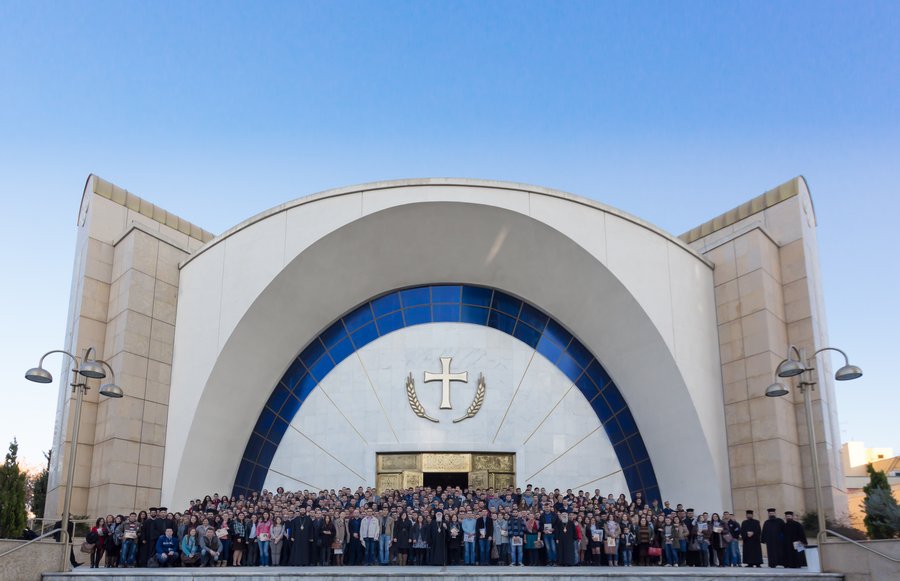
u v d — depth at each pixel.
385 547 16.19
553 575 12.04
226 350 21.44
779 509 19.69
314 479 22.73
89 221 22.44
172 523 16.31
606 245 21.92
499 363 23.62
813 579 12.42
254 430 23.27
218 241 22.58
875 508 16.92
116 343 21.31
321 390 23.52
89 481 20.67
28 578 13.27
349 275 22.98
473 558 15.70
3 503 18.28
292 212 21.97
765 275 21.53
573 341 24.06
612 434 23.34
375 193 21.77
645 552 16.59
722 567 15.72
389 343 23.78
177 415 21.52
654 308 21.69
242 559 16.61
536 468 22.70
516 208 21.77
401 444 22.70
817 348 21.30
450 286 24.36
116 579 12.88
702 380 21.59
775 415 20.36
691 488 21.56
